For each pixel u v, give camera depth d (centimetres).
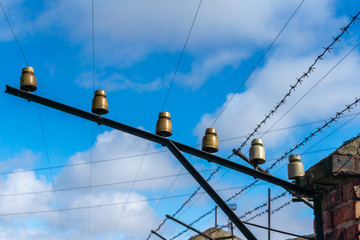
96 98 553
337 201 446
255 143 522
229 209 514
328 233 457
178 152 528
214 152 544
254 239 509
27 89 568
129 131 537
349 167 429
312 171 470
